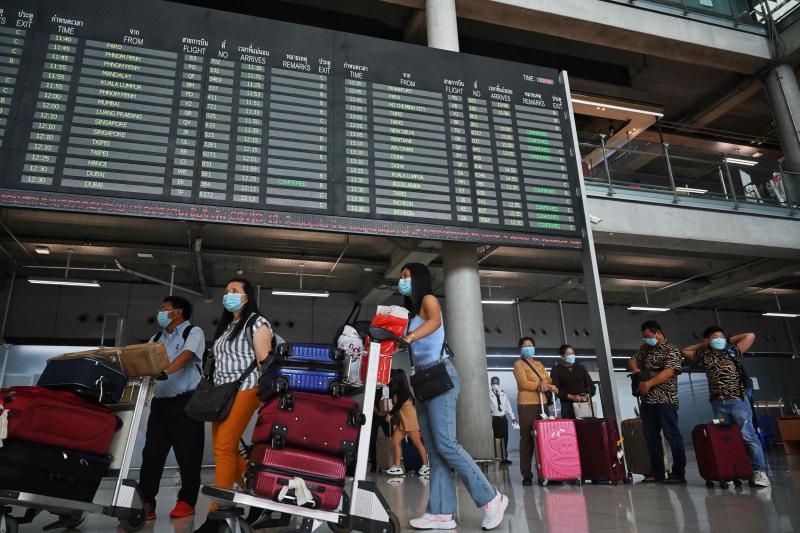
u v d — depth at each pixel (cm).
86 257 1047
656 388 496
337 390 234
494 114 639
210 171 503
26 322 1120
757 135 1388
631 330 1513
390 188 561
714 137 1374
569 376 592
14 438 252
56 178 458
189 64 532
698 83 1211
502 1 838
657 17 935
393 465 714
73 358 284
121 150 483
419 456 710
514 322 1430
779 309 1447
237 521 215
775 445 1226
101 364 284
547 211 618
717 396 473
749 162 917
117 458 291
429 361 285
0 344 1073
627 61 1198
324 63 584
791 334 1659
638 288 1300
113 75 503
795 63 1021
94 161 472
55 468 260
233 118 528
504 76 663
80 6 514
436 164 588
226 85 538
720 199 866
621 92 1223
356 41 608
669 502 348
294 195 523
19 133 461
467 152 607
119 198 470
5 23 488
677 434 481
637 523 271
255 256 1034
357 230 533
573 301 1481
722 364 477
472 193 592
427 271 306
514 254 1120
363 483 228
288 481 218
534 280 1221
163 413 344
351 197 543
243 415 275
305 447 225
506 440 930
